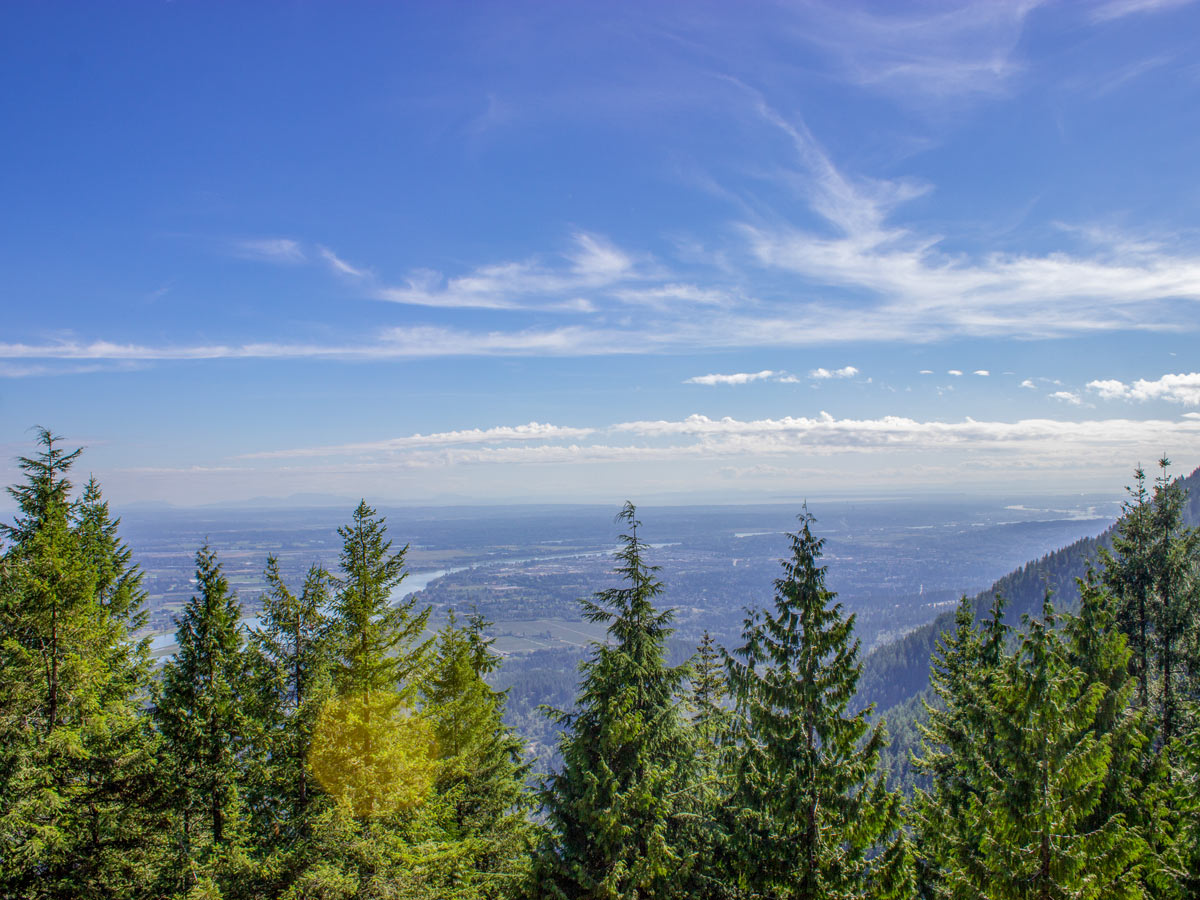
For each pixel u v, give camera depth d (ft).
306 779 66.28
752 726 62.59
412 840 74.28
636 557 73.77
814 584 60.29
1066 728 52.60
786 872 59.11
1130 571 81.66
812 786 58.90
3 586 68.80
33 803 61.21
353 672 68.54
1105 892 50.85
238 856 60.80
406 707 73.87
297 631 68.18
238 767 64.95
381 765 67.72
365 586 69.67
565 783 73.26
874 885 57.11
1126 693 60.29
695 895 66.85
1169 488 80.48
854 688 58.65
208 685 64.85
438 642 97.40
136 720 72.95
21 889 62.69
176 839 63.87
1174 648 78.38
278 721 66.85
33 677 68.49
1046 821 51.29
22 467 76.89
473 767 94.89
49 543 72.84
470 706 95.14
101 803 66.08
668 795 68.95
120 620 94.27
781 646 61.16
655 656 72.13
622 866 65.05
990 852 53.83
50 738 64.49
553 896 68.03
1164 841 57.16
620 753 70.90
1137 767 62.34
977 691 67.67
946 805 68.85
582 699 73.56
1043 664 53.83
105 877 63.87
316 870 60.59
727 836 66.08
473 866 86.28
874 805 56.95
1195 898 53.57
